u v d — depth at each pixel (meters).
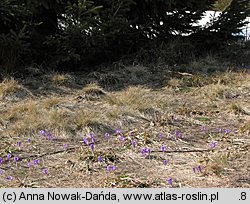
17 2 7.56
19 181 4.39
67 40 7.81
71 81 7.65
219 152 5.01
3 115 6.12
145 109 6.36
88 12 7.66
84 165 4.71
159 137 5.51
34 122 5.80
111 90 7.40
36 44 8.20
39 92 7.22
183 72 8.12
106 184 4.29
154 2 8.48
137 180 4.35
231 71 8.02
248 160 4.79
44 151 5.12
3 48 7.77
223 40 9.02
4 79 7.37
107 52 8.52
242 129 5.66
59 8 8.14
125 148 5.18
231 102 6.77
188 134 5.62
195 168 4.64
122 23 8.02
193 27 9.00
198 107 6.60
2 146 5.22
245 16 8.88
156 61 8.50
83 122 5.77
